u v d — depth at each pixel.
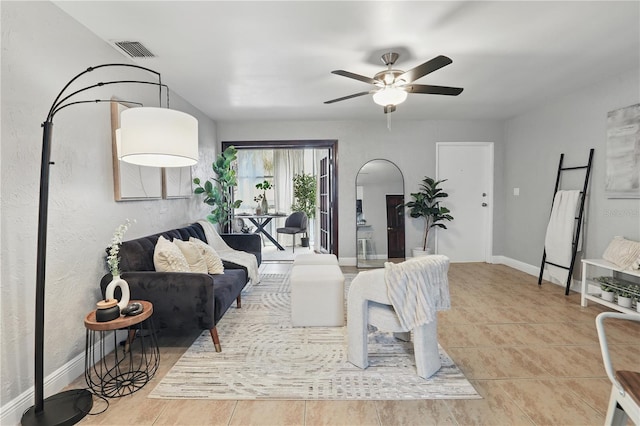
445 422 1.69
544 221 4.43
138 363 2.29
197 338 2.68
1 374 1.64
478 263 5.44
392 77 2.66
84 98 2.24
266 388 1.98
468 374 2.13
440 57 2.15
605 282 3.19
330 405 1.83
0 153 1.63
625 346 2.48
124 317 1.93
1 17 1.64
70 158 2.10
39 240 1.63
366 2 2.02
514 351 2.44
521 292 3.87
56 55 1.99
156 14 2.11
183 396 1.91
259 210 7.05
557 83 3.53
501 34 2.44
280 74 3.18
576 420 1.70
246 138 5.28
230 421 1.70
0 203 1.64
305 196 7.59
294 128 5.29
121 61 2.70
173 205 3.71
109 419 1.71
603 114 3.47
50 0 1.93
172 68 3.01
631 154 3.13
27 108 1.79
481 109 4.60
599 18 2.23
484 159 5.42
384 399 1.88
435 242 5.46
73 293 2.12
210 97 3.91
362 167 5.34
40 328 1.66
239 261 3.61
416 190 5.39
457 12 2.14
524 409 1.79
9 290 1.68
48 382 1.90
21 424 1.64
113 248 2.07
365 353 2.20
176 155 1.99
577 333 2.73
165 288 2.34
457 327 2.87
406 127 5.32
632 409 1.19
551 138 4.27
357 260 5.39
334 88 3.61
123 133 1.96
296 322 2.89
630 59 2.91
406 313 2.01
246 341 2.61
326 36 2.44
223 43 2.53
